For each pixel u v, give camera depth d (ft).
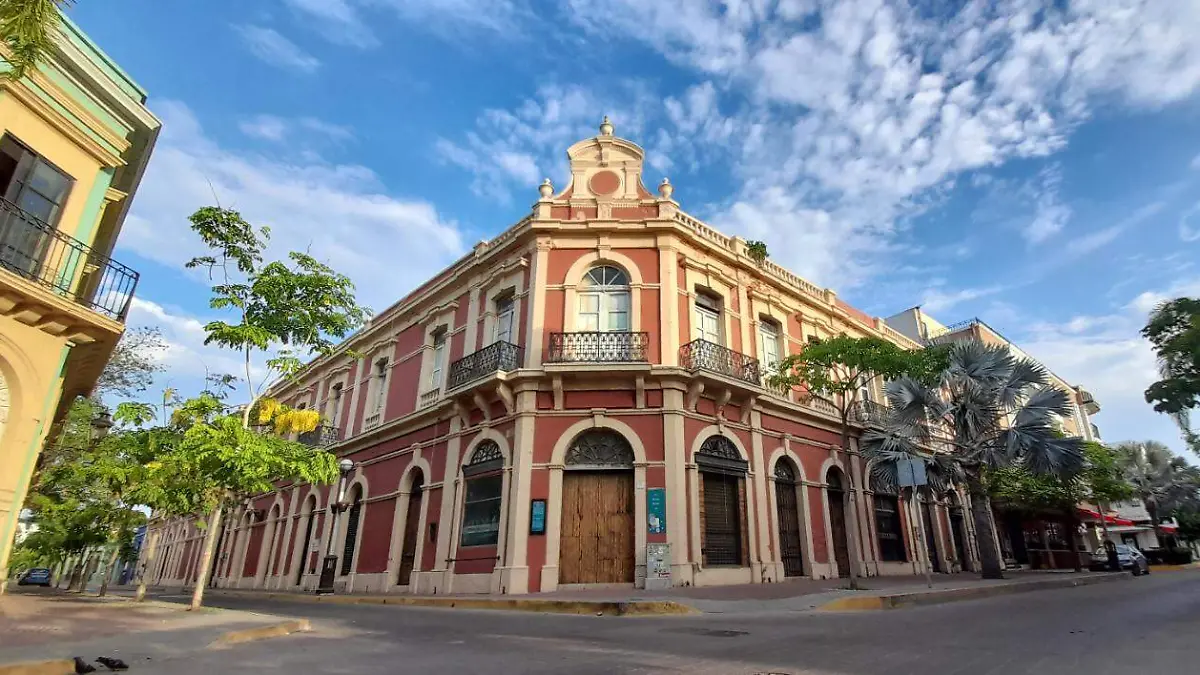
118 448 44.80
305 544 74.74
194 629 25.00
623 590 41.81
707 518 48.37
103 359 40.65
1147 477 120.88
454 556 49.75
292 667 17.70
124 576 142.00
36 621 26.07
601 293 52.90
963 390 60.23
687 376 48.19
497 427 50.42
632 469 46.62
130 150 40.88
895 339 80.94
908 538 67.10
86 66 34.96
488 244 60.34
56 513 54.75
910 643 21.18
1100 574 62.49
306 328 37.27
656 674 16.38
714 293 56.65
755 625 27.14
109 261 35.17
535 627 27.43
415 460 58.95
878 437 62.28
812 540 55.98
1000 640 21.58
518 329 52.95
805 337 66.23
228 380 39.65
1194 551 144.87
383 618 32.60
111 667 17.08
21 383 31.73
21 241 31.89
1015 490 73.36
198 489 37.78
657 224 53.06
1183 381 40.73
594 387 48.39
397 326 71.92
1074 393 134.72
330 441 76.02
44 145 33.55
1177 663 16.76
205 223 34.27
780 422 57.67
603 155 57.82
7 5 18.90
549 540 44.45
